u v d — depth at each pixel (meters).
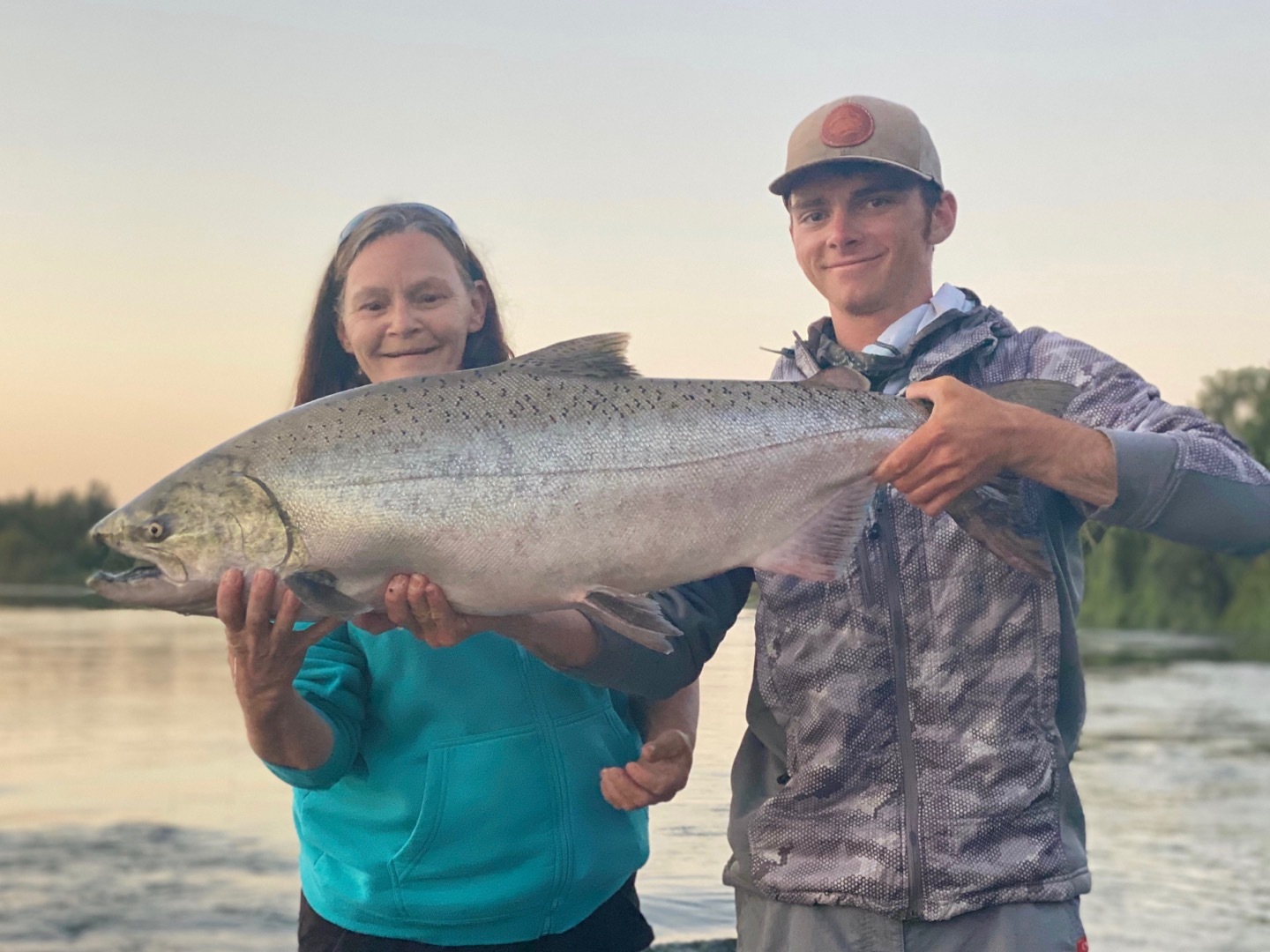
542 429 3.21
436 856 3.64
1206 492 3.07
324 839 3.77
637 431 3.25
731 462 3.29
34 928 7.91
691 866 5.48
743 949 3.61
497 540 3.15
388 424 3.18
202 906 8.43
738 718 4.82
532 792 3.69
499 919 3.64
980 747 3.35
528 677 3.74
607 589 3.22
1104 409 3.44
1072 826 3.44
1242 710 19.77
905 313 3.83
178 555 3.14
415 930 3.65
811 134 3.81
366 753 3.74
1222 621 36.09
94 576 3.20
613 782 3.54
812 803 3.48
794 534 3.35
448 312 3.97
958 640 3.39
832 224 3.79
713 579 3.79
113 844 9.96
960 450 3.06
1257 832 11.48
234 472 3.15
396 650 3.71
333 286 4.18
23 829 10.36
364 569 3.15
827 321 4.00
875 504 3.49
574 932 3.79
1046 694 3.39
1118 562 36.94
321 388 4.25
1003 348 3.64
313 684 3.59
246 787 12.12
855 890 3.35
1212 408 29.33
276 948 7.66
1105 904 9.17
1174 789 13.52
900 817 3.36
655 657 3.59
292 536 3.13
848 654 3.46
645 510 3.23
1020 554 3.16
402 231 3.98
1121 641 34.44
